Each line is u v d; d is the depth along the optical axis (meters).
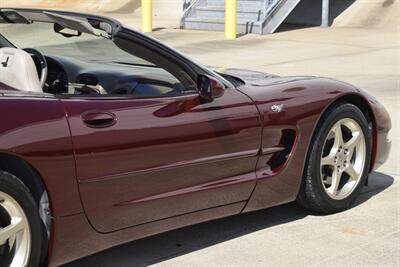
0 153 3.33
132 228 3.91
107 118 3.70
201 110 4.11
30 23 4.50
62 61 4.57
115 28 4.01
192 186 4.11
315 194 4.78
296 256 4.26
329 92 4.76
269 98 4.48
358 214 4.98
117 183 3.74
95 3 26.20
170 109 3.98
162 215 4.01
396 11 19.66
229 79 4.56
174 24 21.12
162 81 4.30
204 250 4.38
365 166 5.06
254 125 4.34
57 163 3.49
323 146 4.75
